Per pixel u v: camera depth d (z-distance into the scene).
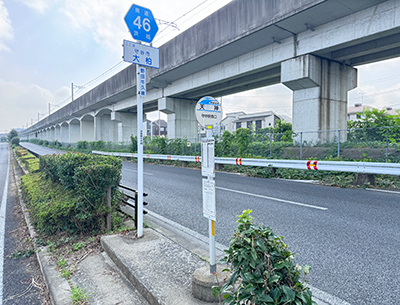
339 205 6.01
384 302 2.50
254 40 13.81
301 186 8.48
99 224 4.57
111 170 4.45
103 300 2.65
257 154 13.87
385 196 6.77
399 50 12.74
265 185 8.85
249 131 14.09
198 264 3.12
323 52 12.61
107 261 3.53
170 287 2.61
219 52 15.60
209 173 2.48
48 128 83.19
